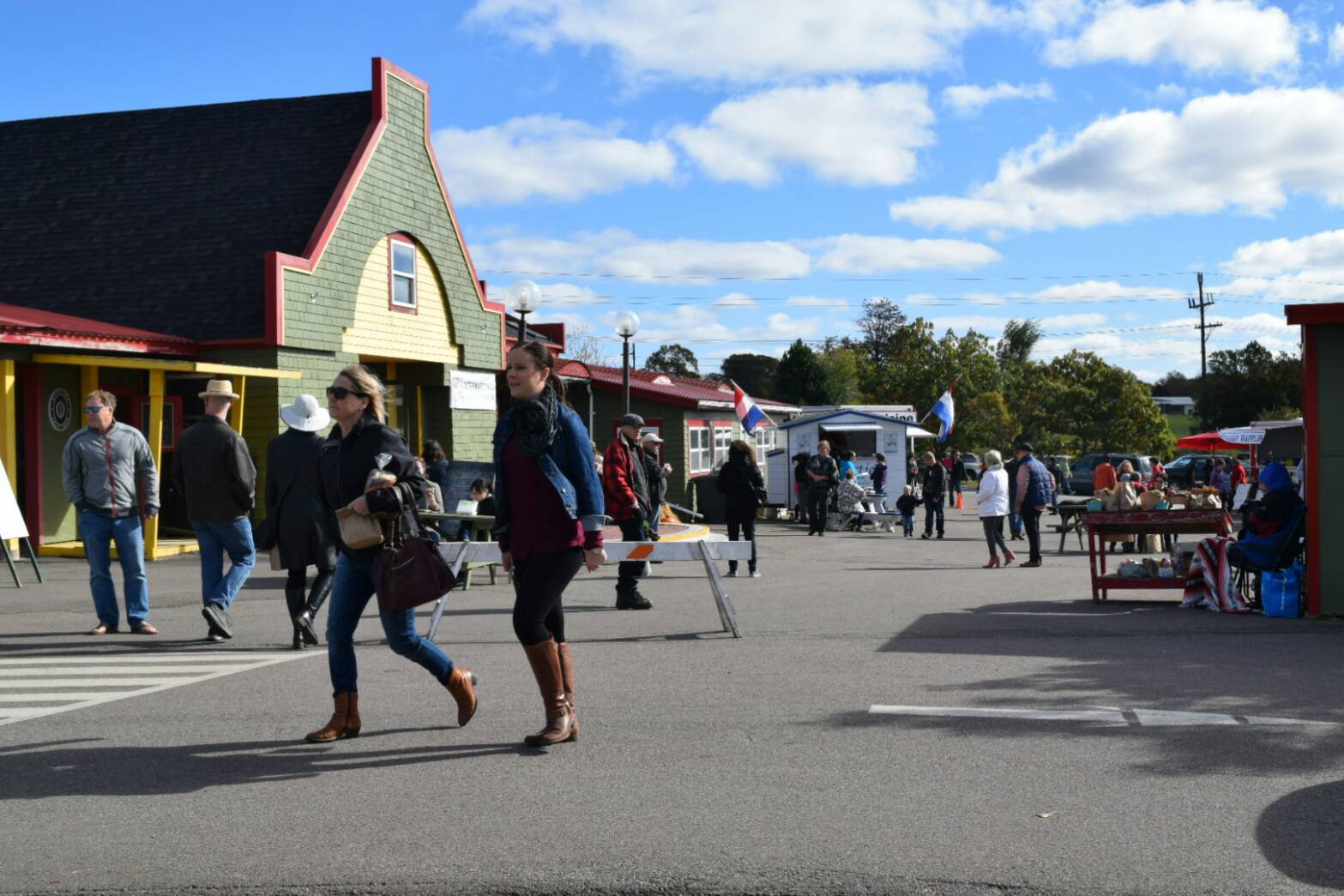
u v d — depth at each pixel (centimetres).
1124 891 411
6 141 2438
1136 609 1211
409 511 626
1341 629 1036
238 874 435
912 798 522
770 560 1969
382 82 2312
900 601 1295
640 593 1240
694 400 3453
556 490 611
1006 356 9988
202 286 2094
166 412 2034
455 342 2612
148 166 2336
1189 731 645
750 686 776
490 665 867
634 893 416
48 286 2134
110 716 702
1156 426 7244
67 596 1319
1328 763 577
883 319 10288
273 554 961
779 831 477
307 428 952
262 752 612
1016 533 2564
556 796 530
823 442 2717
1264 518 1140
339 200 2173
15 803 527
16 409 1839
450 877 428
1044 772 564
